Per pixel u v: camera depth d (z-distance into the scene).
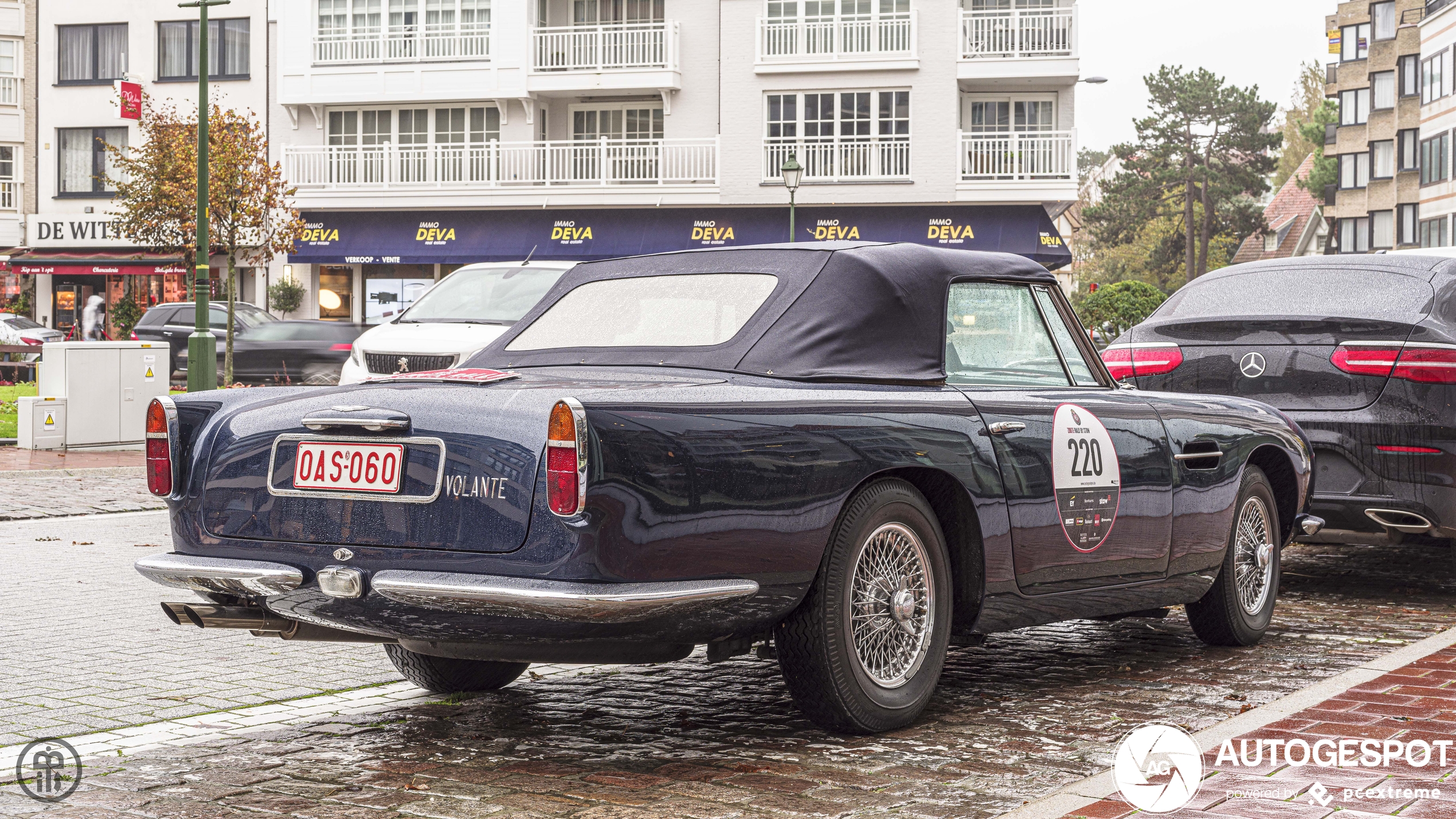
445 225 36.34
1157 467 5.38
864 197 34.09
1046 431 4.88
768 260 4.82
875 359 4.55
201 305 20.62
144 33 39.38
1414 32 60.06
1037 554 4.80
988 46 33.56
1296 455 6.38
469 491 3.78
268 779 4.01
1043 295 5.32
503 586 3.63
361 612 3.91
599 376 4.41
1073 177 33.38
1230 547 5.95
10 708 4.94
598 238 35.50
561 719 4.77
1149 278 89.38
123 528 10.59
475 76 35.81
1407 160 60.47
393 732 4.58
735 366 4.44
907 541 4.49
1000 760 4.17
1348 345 7.16
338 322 26.73
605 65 35.34
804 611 4.21
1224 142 82.06
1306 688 5.16
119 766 4.16
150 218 31.42
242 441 4.18
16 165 40.53
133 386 17.98
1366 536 7.30
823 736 4.47
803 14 34.41
